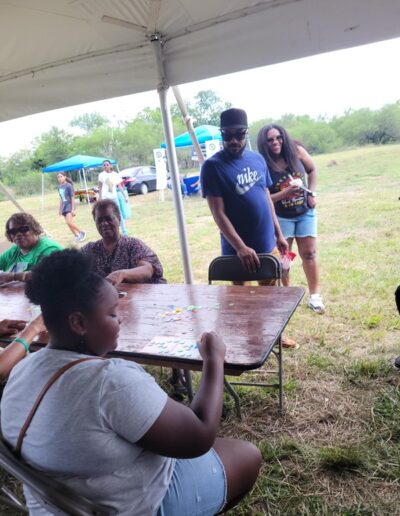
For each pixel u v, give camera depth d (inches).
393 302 159.3
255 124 1013.8
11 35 127.7
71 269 43.4
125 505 42.0
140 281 111.5
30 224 129.4
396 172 535.2
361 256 224.8
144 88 139.3
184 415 41.7
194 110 1254.3
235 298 90.8
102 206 115.6
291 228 152.2
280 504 78.3
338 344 133.1
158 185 571.5
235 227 124.4
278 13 115.4
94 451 39.1
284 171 146.7
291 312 79.6
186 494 48.0
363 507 75.6
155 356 66.9
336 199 410.9
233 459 55.2
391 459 85.1
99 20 121.6
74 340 43.9
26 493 47.3
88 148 1376.7
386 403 101.8
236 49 123.5
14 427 42.6
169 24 126.4
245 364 60.5
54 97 155.3
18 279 128.4
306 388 111.9
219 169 121.0
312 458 87.9
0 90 163.0
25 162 1365.7
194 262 260.4
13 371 45.2
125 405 38.9
